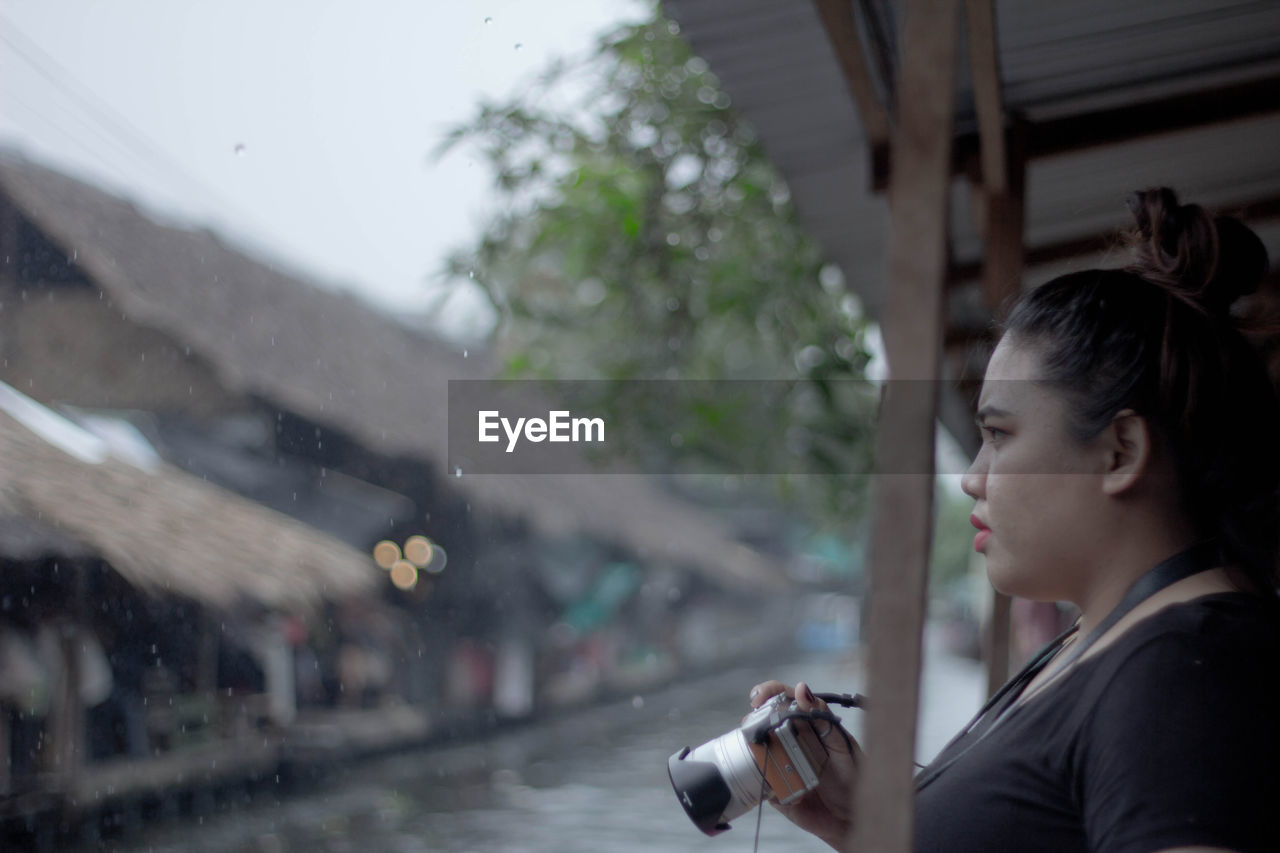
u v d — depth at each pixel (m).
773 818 9.62
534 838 9.61
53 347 12.14
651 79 6.51
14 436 9.76
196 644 11.00
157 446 12.66
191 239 15.27
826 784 1.33
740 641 34.59
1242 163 3.23
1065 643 1.25
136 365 12.43
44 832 8.44
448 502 16.30
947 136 0.88
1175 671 0.93
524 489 17.33
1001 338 1.17
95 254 12.10
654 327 7.79
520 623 17.83
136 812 9.45
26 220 11.88
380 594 15.24
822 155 3.59
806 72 2.99
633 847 9.10
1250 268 1.13
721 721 19.95
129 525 9.20
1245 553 1.06
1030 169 3.24
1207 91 2.86
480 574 17.08
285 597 10.02
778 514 40.72
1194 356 1.06
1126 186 3.42
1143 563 1.06
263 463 13.64
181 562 9.20
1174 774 0.88
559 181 6.43
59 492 9.07
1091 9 2.49
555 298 8.02
